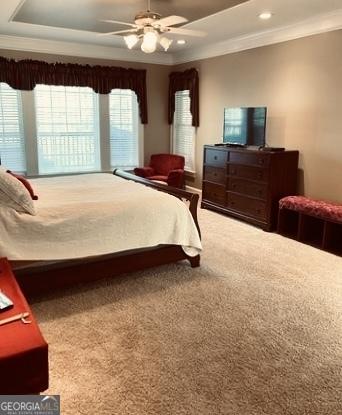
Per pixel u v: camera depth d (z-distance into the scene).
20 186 2.91
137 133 7.20
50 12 4.41
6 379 1.52
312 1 3.89
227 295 3.12
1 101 5.91
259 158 4.88
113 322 2.69
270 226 4.89
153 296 3.10
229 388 2.02
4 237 2.75
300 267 3.74
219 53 6.12
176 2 3.97
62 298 3.04
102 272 3.24
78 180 4.51
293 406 1.89
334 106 4.47
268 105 5.37
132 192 3.76
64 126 6.52
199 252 3.74
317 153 4.75
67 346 2.39
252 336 2.52
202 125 6.77
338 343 2.44
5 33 5.49
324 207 4.16
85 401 1.92
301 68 4.80
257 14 4.36
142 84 6.96
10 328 1.70
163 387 2.02
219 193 5.74
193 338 2.49
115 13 4.43
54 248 2.93
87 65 6.39
